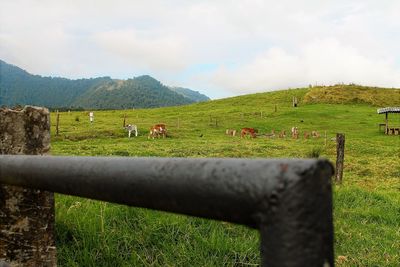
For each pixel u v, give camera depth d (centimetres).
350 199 839
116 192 78
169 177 66
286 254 52
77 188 88
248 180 56
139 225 447
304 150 2752
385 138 4097
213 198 60
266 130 4941
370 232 593
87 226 409
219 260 397
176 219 470
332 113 6288
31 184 107
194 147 2750
